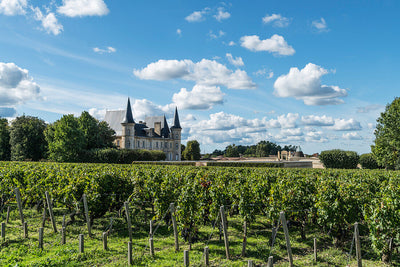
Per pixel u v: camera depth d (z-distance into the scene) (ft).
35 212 45.91
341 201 31.40
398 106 110.42
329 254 29.25
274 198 34.09
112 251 28.50
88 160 165.27
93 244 30.81
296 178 45.75
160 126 319.27
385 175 58.34
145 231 36.81
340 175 58.49
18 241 30.96
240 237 34.65
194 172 56.44
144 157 184.75
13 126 179.83
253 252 29.32
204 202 35.60
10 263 24.12
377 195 33.76
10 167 58.90
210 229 38.27
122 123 273.33
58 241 31.01
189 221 31.71
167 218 38.50
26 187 46.24
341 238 31.45
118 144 283.38
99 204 37.45
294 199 34.71
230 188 39.81
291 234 36.55
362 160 171.53
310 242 33.30
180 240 33.30
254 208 36.01
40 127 186.50
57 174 45.42
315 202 35.35
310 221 35.01
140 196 43.60
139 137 283.79
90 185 37.68
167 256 27.43
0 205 47.52
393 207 26.58
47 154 178.70
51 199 39.42
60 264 24.73
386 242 26.43
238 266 25.55
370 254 29.55
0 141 183.52
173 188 38.63
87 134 181.98
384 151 118.52
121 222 40.73
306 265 26.16
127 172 52.11
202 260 26.27
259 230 37.93
